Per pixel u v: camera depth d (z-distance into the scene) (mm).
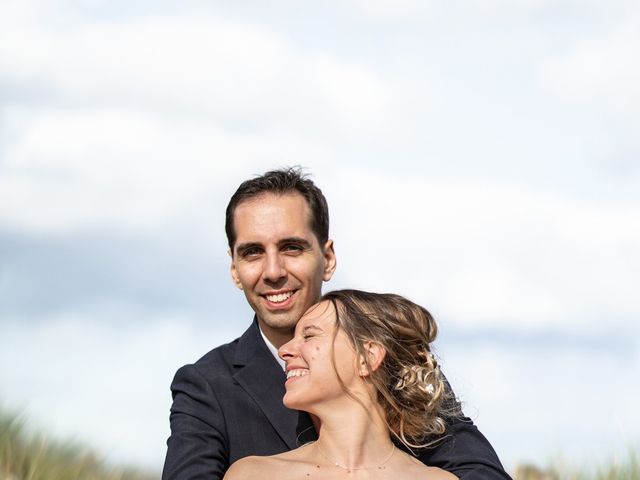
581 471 6809
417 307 4645
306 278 4926
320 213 5020
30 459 7496
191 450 4719
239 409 4855
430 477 4457
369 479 4398
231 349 5086
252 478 4441
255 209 4910
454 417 4836
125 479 8109
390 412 4551
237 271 5027
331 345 4441
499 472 4684
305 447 4582
